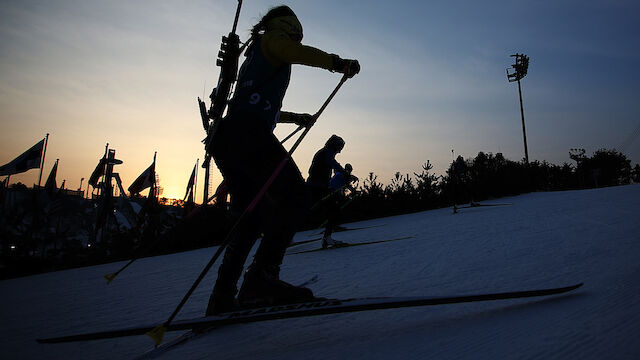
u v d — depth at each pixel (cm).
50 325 218
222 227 868
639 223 367
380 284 231
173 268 469
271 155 166
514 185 1373
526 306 146
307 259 390
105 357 145
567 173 2253
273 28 174
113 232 873
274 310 142
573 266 220
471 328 127
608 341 100
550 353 97
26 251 726
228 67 178
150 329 126
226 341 146
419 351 110
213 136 175
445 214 866
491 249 319
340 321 157
